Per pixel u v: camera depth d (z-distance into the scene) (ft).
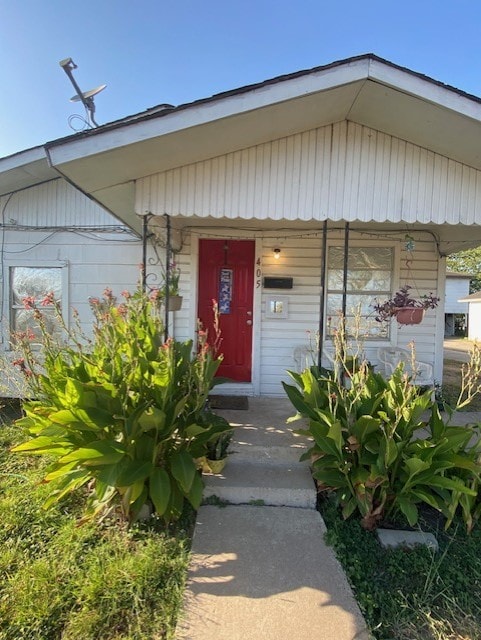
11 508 9.27
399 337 19.51
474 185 12.20
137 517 8.70
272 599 6.72
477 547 8.39
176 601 6.68
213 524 8.93
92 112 19.83
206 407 15.25
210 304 19.48
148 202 12.09
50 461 11.91
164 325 13.47
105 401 8.36
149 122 9.91
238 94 9.88
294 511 9.57
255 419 14.60
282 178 12.14
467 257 101.19
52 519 8.94
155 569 7.29
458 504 9.50
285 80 9.84
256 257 19.26
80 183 11.95
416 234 19.24
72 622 6.19
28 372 10.40
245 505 9.84
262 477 10.55
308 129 12.01
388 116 11.18
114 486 7.84
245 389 19.27
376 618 6.51
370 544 8.34
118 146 9.93
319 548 8.14
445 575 7.50
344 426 9.45
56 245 20.27
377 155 12.12
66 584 6.95
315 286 19.33
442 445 8.81
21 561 7.61
